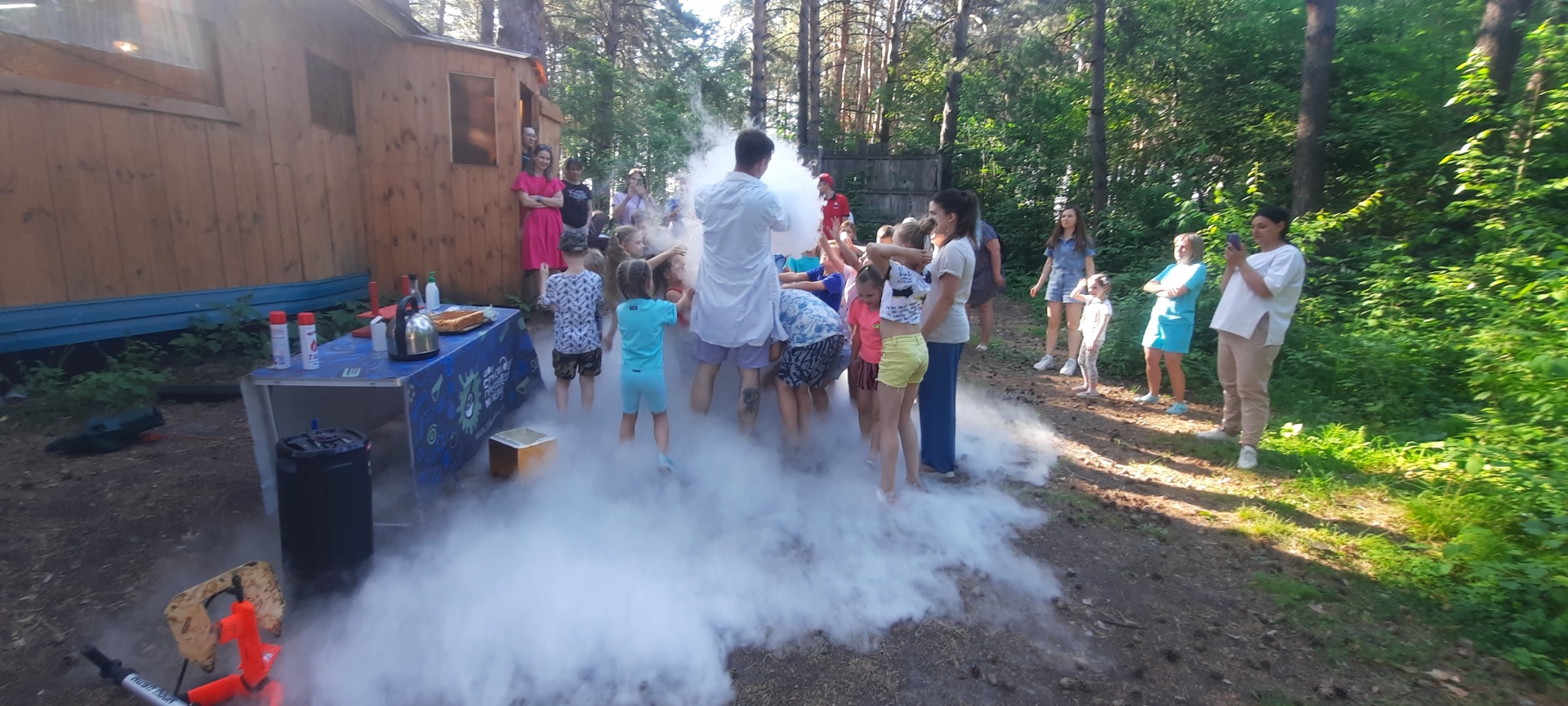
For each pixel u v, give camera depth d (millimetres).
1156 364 6500
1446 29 11188
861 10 28766
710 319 4492
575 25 23562
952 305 4398
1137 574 3637
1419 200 9273
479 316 4711
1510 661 3008
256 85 6793
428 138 8492
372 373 3479
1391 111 9984
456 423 4035
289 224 7254
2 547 3383
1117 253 12461
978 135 17125
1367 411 6102
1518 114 7926
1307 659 3025
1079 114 15719
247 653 2422
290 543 2930
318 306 7586
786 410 4648
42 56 5340
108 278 5738
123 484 4062
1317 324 7711
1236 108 12906
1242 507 4426
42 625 2893
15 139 5168
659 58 24609
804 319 4547
